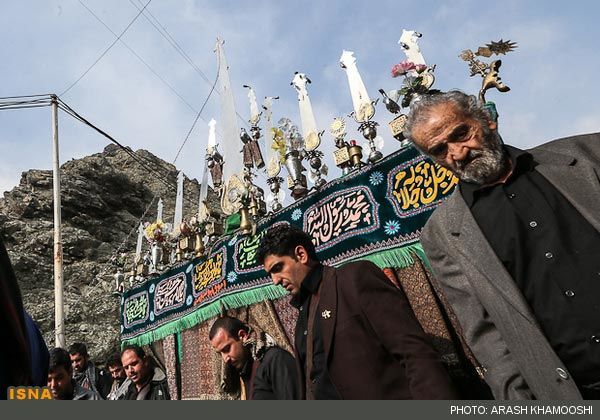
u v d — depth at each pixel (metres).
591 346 1.43
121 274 7.14
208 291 5.07
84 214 16.81
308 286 2.08
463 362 2.88
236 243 4.82
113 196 18.55
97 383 6.07
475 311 1.80
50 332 10.77
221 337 2.81
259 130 4.88
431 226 1.99
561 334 1.50
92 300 11.98
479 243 1.72
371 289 1.87
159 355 5.97
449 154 1.82
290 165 4.21
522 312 1.56
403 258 3.18
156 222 6.65
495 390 1.70
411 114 1.92
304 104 4.23
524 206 1.67
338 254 3.59
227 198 4.94
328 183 3.86
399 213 3.28
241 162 4.96
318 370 1.94
